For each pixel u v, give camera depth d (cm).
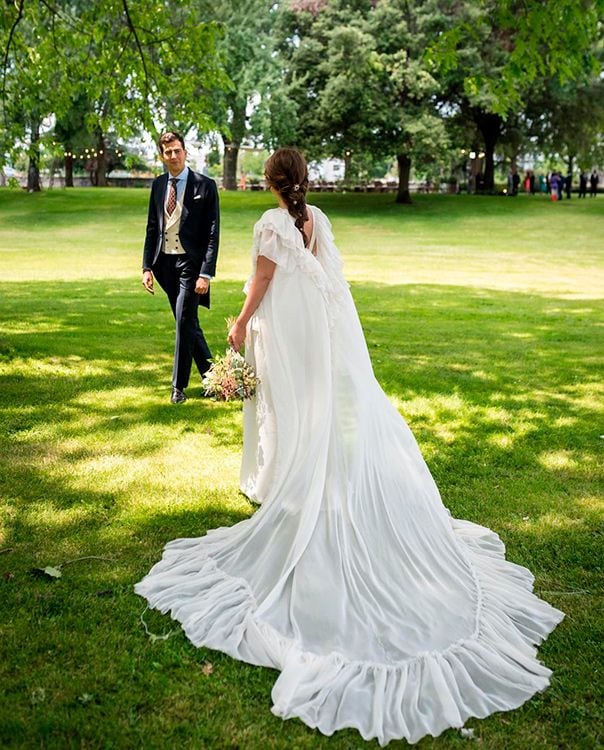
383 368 719
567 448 508
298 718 240
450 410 587
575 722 244
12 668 258
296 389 313
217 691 251
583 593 323
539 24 791
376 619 276
